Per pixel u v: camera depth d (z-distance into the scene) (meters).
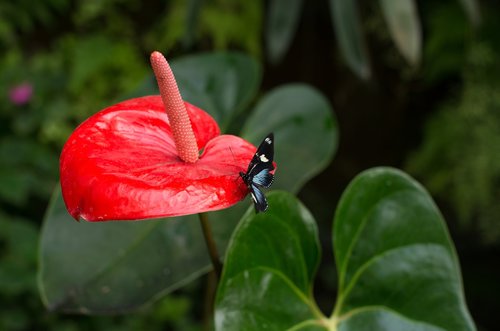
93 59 2.23
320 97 1.00
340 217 0.81
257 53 2.16
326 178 2.34
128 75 2.26
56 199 0.87
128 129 0.73
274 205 0.77
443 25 1.87
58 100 2.25
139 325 1.93
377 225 0.81
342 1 1.39
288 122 0.98
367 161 2.29
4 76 2.30
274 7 1.44
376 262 0.80
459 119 1.83
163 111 0.75
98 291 0.82
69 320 1.87
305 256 0.79
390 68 2.11
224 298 0.75
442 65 1.90
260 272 0.77
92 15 2.27
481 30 1.83
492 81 1.81
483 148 1.76
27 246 1.84
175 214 0.66
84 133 0.71
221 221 0.86
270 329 0.76
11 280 1.77
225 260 0.75
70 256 0.84
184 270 0.83
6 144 2.15
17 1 2.28
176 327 1.99
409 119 2.18
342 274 0.81
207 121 0.77
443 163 1.90
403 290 0.79
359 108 2.23
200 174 0.69
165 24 2.23
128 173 0.68
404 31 1.31
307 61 2.25
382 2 1.32
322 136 0.96
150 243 0.85
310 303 0.79
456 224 2.07
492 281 2.08
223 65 1.02
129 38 2.30
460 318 0.78
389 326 0.79
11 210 2.16
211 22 2.07
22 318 1.80
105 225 0.86
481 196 1.77
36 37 2.38
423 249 0.80
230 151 0.73
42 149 2.16
